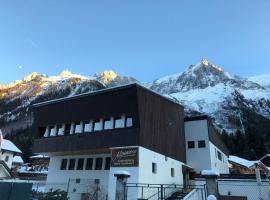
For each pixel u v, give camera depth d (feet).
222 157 135.23
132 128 80.89
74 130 94.53
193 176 104.94
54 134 99.45
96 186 88.63
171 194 84.43
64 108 98.07
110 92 87.15
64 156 102.32
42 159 238.27
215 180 43.73
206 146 107.65
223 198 75.66
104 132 85.76
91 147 86.43
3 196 51.13
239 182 81.35
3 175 152.66
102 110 87.86
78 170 95.86
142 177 77.05
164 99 98.02
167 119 97.55
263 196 78.18
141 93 83.82
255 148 266.57
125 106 83.05
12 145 248.32
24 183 55.26
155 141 86.94
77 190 92.48
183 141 108.17
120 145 80.94
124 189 47.98
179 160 100.63
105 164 90.48
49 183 100.78
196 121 112.37
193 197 70.28
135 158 77.51
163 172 87.86
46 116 102.99
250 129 315.78
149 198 74.28
